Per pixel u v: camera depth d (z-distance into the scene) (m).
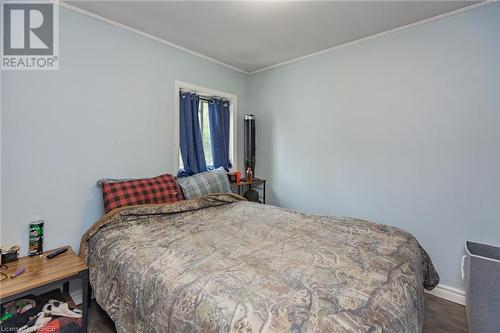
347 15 2.03
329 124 2.74
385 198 2.38
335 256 1.28
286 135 3.13
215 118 3.08
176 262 1.24
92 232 1.75
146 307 1.13
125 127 2.21
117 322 1.29
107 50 2.08
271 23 2.16
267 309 0.85
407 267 1.20
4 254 1.52
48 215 1.79
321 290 0.96
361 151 2.51
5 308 1.43
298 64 2.97
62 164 1.85
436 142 2.09
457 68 1.97
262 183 3.37
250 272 1.11
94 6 1.89
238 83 3.34
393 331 0.81
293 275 1.08
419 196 2.19
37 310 1.46
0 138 1.58
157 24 2.17
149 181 2.17
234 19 2.09
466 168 1.96
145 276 1.20
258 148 3.43
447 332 1.66
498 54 1.82
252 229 1.74
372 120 2.43
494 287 1.46
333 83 2.69
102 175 2.07
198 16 2.04
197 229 1.74
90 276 1.61
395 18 2.07
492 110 1.85
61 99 1.84
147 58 2.36
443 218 2.08
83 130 1.96
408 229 2.25
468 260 1.63
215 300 0.93
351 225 1.78
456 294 2.00
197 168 2.85
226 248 1.41
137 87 2.29
